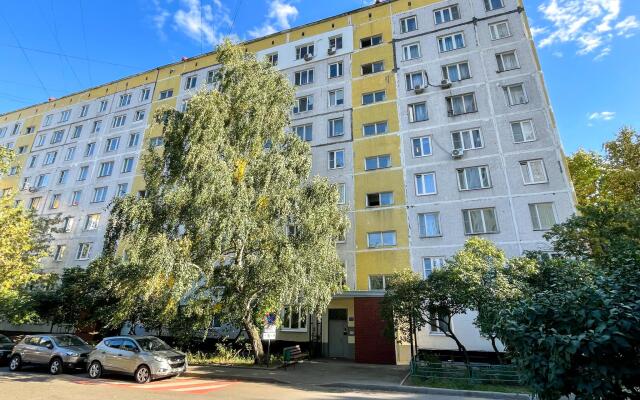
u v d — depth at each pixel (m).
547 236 13.80
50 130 36.69
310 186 15.74
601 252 11.30
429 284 12.39
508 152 19.55
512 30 22.03
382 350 16.80
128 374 12.90
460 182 20.09
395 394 10.73
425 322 12.71
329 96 25.27
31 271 20.33
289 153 16.27
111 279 14.96
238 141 15.05
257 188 14.63
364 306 17.67
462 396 10.53
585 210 12.45
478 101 21.17
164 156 14.62
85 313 20.97
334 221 15.45
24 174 35.38
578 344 2.97
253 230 14.02
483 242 13.45
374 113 23.45
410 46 24.34
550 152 18.78
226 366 15.46
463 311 12.15
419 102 22.58
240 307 14.16
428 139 21.56
